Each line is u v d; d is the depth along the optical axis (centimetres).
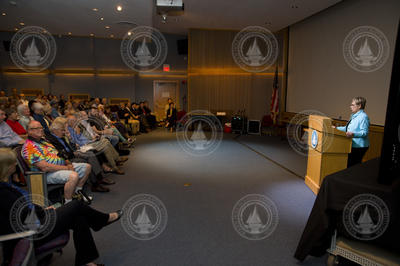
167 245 246
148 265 216
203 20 861
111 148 496
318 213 204
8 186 160
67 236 182
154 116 1098
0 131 396
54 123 345
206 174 475
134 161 565
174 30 1048
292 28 919
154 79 1225
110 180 421
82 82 1177
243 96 1041
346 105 649
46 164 282
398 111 175
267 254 233
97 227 213
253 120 998
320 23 752
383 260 180
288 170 505
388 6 523
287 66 961
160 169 505
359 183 187
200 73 1025
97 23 859
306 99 834
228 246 245
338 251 200
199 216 307
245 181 438
